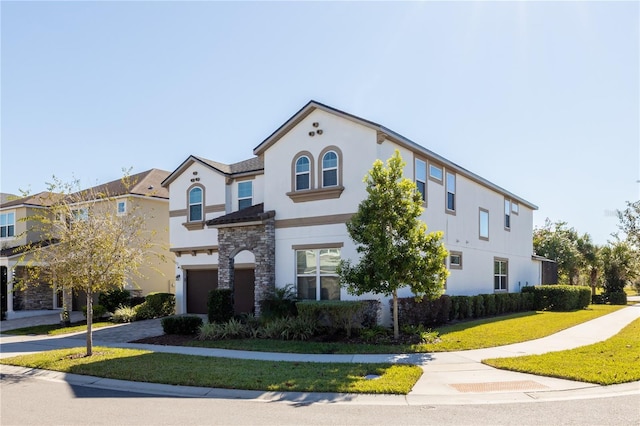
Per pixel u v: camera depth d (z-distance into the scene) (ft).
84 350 45.01
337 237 54.95
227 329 50.19
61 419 24.14
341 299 54.29
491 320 64.28
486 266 81.82
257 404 26.32
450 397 27.02
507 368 33.42
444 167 68.54
